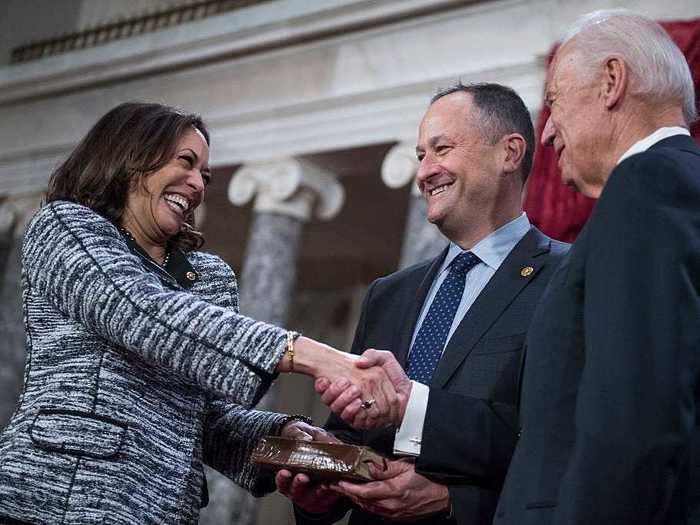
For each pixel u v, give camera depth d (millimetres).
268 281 9633
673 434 1798
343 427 3145
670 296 1869
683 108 2252
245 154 9992
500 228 3074
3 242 11984
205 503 2709
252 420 2896
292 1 9484
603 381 1854
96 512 2332
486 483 2646
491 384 2764
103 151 2682
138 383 2484
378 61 8984
